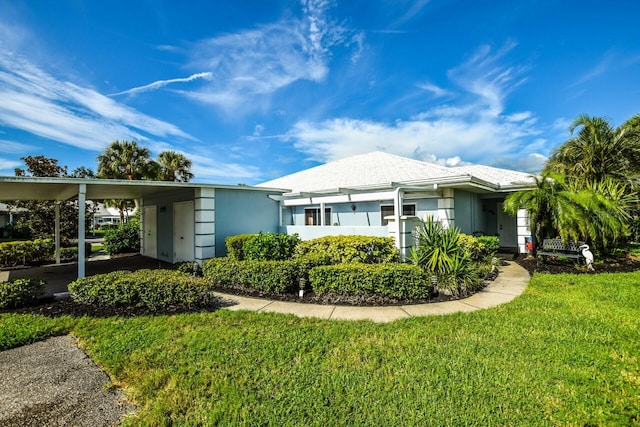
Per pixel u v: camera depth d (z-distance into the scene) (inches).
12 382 135.1
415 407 109.5
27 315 215.9
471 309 220.5
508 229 602.2
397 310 222.1
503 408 108.8
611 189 418.9
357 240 311.4
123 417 111.1
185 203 434.9
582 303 224.2
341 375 130.9
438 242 285.0
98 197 524.4
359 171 549.0
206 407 113.0
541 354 147.0
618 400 112.5
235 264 290.7
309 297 258.2
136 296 229.8
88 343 172.7
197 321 201.3
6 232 1041.5
